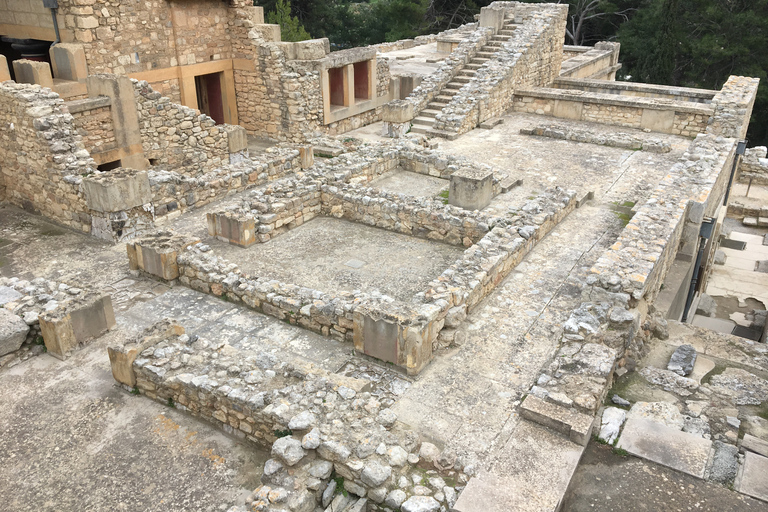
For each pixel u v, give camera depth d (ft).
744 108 52.49
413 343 21.48
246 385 19.72
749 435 19.49
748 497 16.89
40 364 23.73
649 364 24.89
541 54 68.39
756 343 26.30
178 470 18.62
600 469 17.99
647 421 19.69
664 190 34.06
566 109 62.13
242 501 17.49
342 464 16.74
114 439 19.84
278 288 26.58
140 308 27.53
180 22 52.08
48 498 17.60
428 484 16.88
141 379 21.52
